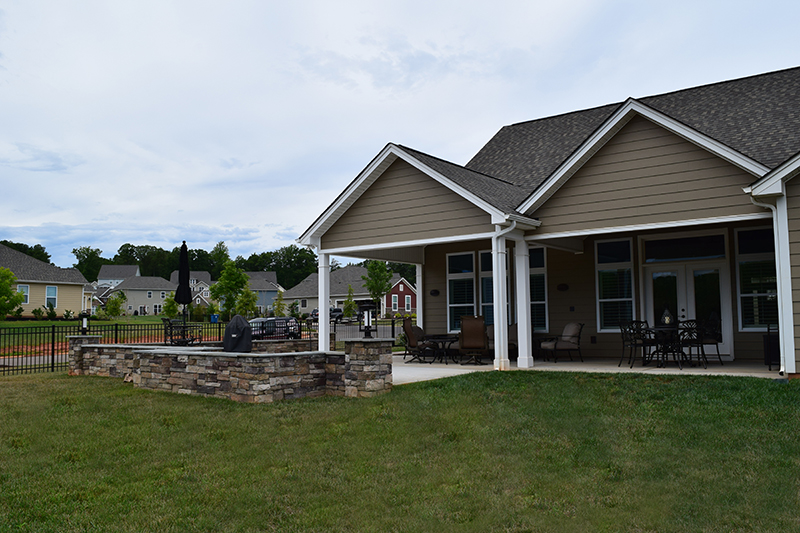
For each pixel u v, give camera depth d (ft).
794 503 15.87
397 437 22.61
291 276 374.63
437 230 41.19
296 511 16.35
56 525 15.12
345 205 45.34
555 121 58.18
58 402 29.96
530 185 46.91
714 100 46.32
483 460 20.11
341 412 26.32
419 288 57.06
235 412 26.68
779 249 30.63
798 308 30.14
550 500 16.85
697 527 14.84
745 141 37.37
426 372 38.96
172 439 22.82
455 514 16.08
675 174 34.94
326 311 46.98
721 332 42.42
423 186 42.04
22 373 45.52
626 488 17.46
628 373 32.58
